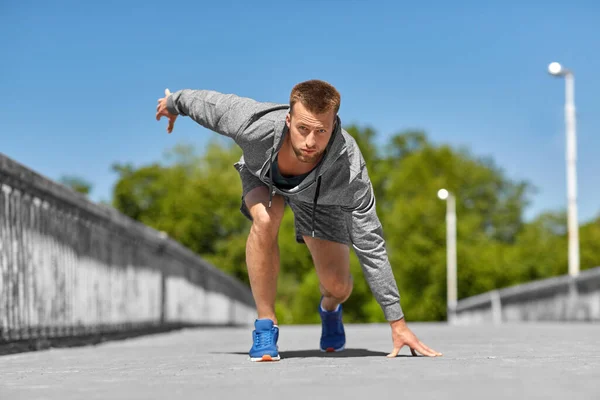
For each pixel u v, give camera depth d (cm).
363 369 322
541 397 219
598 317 1523
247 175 411
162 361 421
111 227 806
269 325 398
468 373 295
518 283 5338
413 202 5309
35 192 592
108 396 244
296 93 357
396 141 6412
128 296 880
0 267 527
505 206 6253
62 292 652
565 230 6309
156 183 5422
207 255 5012
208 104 398
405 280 5162
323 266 440
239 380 286
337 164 387
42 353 542
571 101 2109
